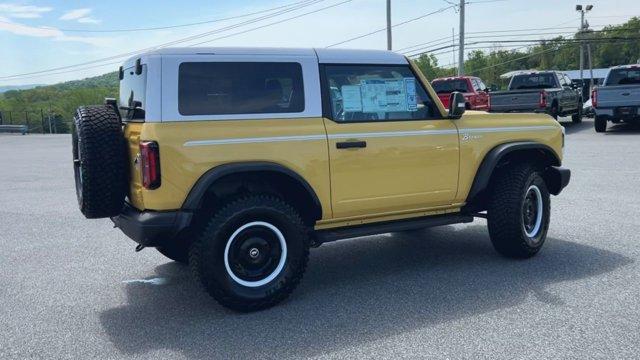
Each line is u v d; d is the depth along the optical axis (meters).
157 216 4.41
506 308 4.61
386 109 5.39
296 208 5.17
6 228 8.21
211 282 4.54
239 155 4.61
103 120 4.70
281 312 4.71
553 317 4.38
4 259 6.56
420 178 5.50
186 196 4.48
